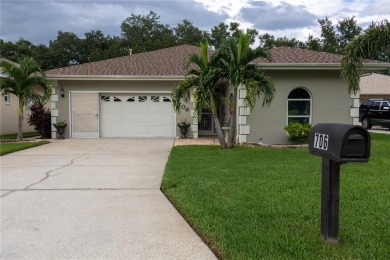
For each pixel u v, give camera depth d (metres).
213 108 11.46
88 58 50.66
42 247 3.70
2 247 3.69
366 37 10.52
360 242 3.55
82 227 4.29
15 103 19.81
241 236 3.74
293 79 12.88
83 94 16.05
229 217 4.40
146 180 6.99
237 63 10.59
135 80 15.85
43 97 14.54
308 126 12.36
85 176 7.38
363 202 4.97
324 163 3.50
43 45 49.38
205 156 9.79
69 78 15.48
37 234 4.05
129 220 4.55
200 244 3.75
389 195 5.35
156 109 16.36
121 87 16.14
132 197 5.69
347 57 10.84
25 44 48.22
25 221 4.50
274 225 4.09
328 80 12.91
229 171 7.41
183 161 8.91
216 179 6.63
